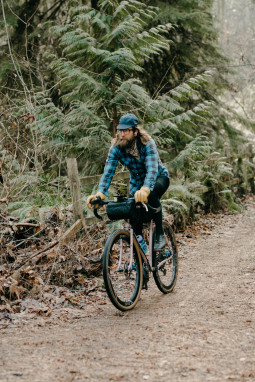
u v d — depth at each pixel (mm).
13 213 6359
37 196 7012
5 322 4016
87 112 7605
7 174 6035
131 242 4465
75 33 8219
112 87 8234
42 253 5285
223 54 12141
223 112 12234
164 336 3629
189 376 2863
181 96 8516
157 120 8359
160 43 8414
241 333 3662
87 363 3092
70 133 7707
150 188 4191
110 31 8180
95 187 7156
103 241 6254
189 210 8977
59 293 4832
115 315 4328
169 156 10664
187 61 11445
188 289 5207
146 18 10570
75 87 8102
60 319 4191
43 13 11078
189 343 3453
